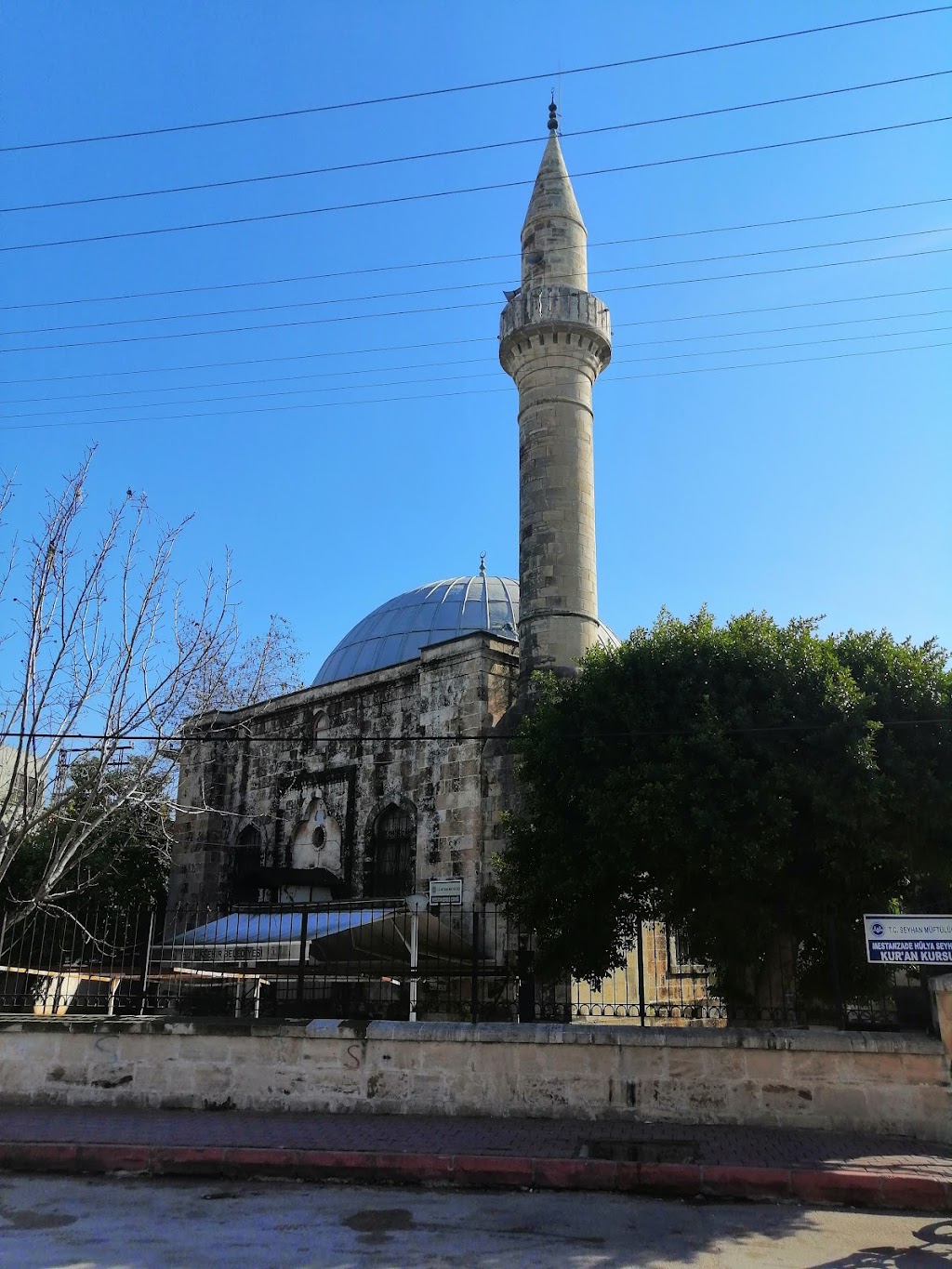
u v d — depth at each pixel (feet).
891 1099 40.29
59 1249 26.73
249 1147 36.45
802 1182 32.78
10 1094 47.14
